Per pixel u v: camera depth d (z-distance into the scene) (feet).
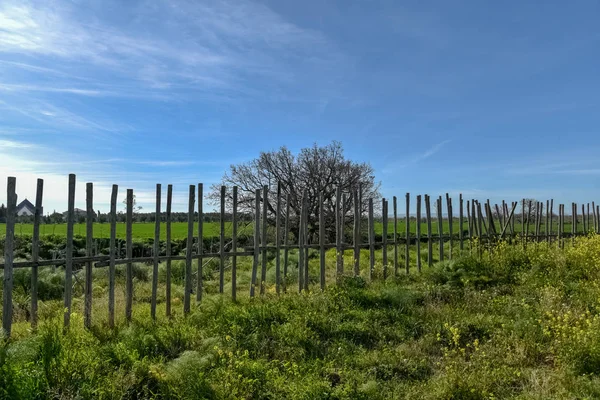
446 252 51.37
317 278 41.60
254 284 31.53
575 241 54.85
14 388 15.25
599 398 17.03
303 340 22.74
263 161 83.51
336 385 18.47
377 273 38.37
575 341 21.02
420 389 18.37
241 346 22.06
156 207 26.81
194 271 47.37
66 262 23.09
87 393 16.10
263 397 17.57
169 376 17.81
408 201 41.16
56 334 19.43
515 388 18.75
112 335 22.27
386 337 24.31
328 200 82.74
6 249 21.29
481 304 29.43
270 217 77.61
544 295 30.45
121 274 45.44
